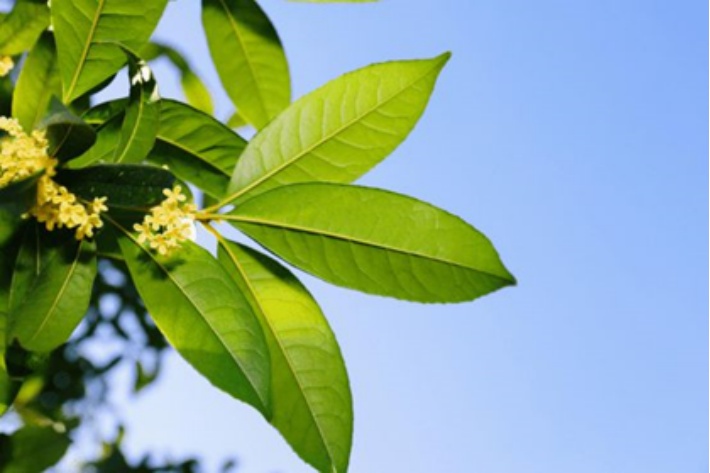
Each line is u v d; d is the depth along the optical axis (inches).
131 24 33.1
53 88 33.7
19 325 31.9
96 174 31.9
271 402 31.9
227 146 34.7
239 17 37.6
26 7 33.9
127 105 32.0
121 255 32.9
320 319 33.0
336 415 32.8
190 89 40.8
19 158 31.5
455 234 32.4
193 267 32.4
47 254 32.2
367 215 32.5
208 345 32.0
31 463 35.6
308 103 32.9
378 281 32.6
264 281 33.0
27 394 46.4
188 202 32.8
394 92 32.8
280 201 32.5
